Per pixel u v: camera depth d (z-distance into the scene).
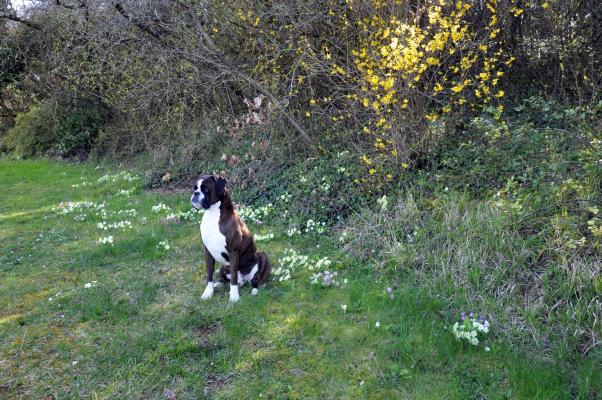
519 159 3.93
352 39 5.11
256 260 3.38
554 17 5.59
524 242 3.10
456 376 2.36
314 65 5.20
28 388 2.40
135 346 2.71
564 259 2.86
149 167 7.84
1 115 13.23
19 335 2.89
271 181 5.55
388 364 2.48
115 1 6.93
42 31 9.79
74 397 2.33
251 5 6.02
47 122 11.16
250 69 6.31
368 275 3.47
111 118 10.40
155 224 5.07
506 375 2.34
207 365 2.54
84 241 4.64
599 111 3.89
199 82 6.52
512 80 5.72
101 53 7.95
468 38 4.54
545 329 2.59
